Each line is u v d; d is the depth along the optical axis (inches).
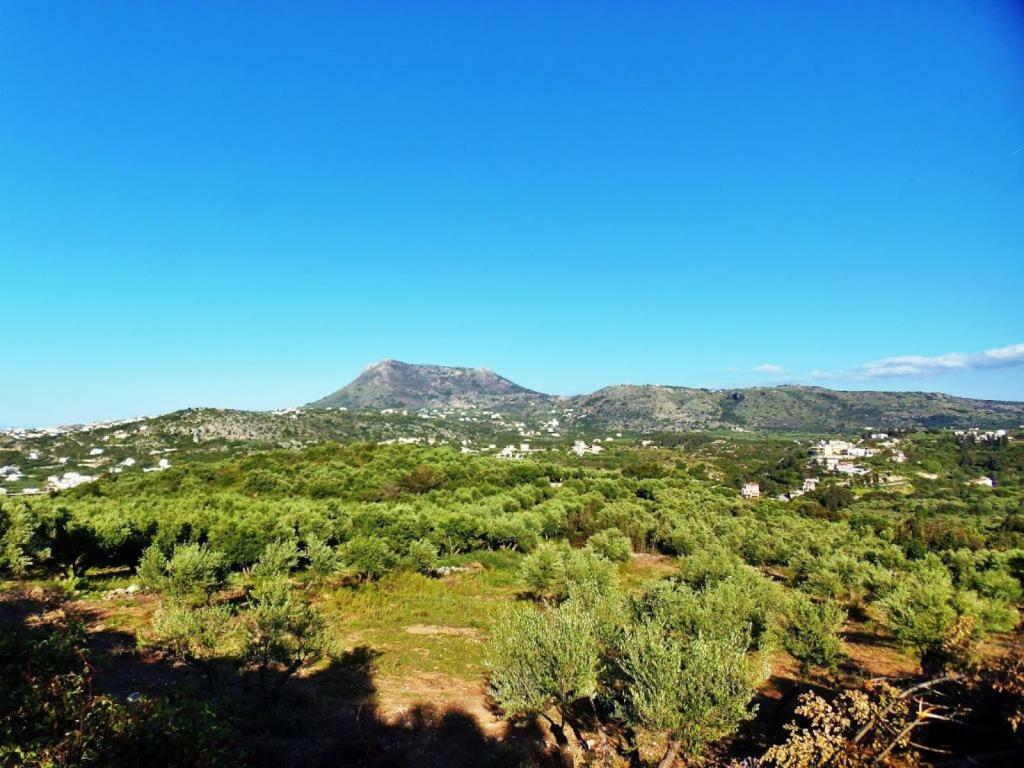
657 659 451.8
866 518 2920.8
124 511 1514.5
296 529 1456.7
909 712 300.8
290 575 1339.8
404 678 726.5
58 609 914.7
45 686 241.3
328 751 488.1
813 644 717.3
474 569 1572.3
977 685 288.4
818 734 293.9
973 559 1454.2
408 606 1108.5
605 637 590.6
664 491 3019.2
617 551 1625.2
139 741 237.8
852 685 733.3
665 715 421.1
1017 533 2496.3
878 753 280.1
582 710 644.1
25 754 207.5
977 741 285.4
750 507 2839.6
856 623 1189.7
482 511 2006.6
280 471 2928.2
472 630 987.3
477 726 595.5
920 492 4160.9
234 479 2728.8
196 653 612.7
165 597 921.5
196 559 945.5
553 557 1197.7
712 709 415.8
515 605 1163.3
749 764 428.8
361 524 1614.2
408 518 1658.5
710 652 453.1
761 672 465.1
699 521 2128.4
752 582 987.9
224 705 519.5
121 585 1144.2
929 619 705.0
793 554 1581.0
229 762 270.7
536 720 603.5
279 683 600.4
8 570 1073.5
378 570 1256.2
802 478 4756.4
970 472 4820.4
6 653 251.8
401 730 571.5
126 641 772.0
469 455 3875.5
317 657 632.4
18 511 1161.4
